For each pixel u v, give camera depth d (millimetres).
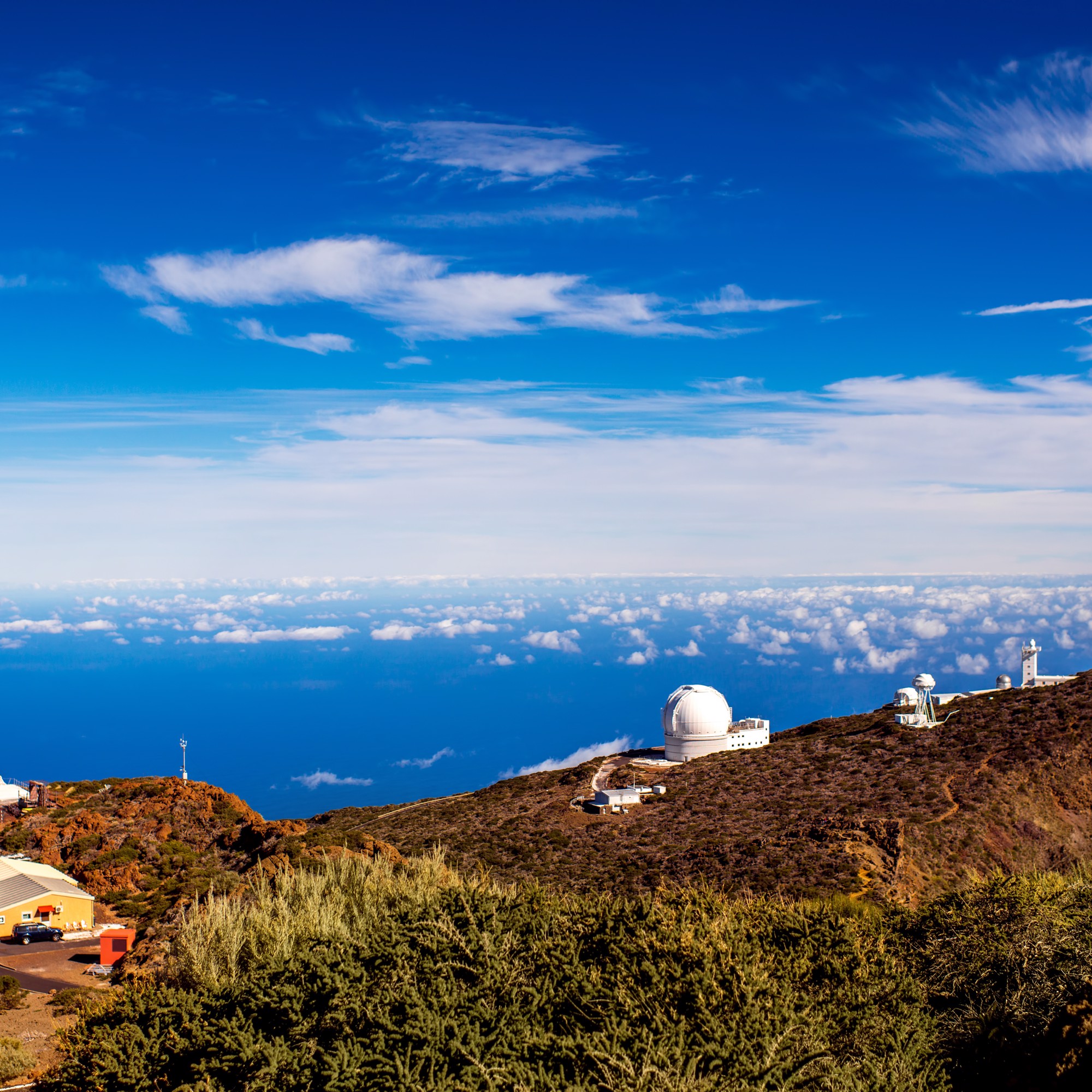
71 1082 12078
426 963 11695
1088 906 13742
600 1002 10570
